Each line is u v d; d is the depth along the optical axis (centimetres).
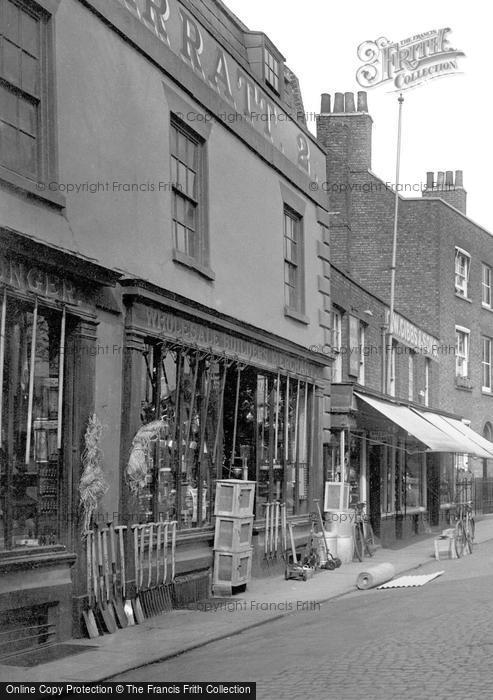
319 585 1565
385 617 1175
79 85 1115
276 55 1881
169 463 1302
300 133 1923
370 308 2452
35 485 1022
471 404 3650
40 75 1053
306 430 1875
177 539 1295
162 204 1312
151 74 1296
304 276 1897
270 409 1673
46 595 998
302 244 1900
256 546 1605
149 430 1179
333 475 2033
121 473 1177
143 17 1275
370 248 3366
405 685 773
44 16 1062
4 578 946
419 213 3350
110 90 1185
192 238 1437
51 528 1045
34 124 1045
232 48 1584
